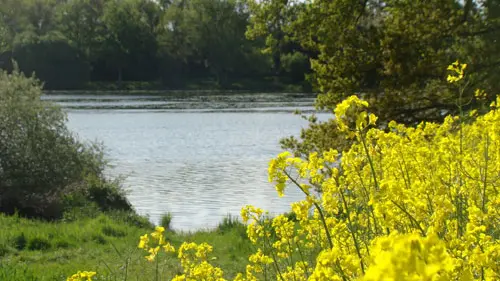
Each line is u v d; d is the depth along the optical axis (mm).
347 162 4020
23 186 19266
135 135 36219
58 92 76750
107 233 13891
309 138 14969
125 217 16469
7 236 12406
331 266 2625
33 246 12141
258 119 44938
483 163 4711
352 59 14711
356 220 4148
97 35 87000
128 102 61500
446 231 3463
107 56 85000
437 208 3158
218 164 26297
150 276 8406
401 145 4742
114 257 11086
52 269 10039
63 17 88750
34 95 20250
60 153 19750
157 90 83812
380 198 3168
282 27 16453
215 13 84062
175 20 89125
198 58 89438
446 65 13586
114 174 23922
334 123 14680
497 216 3680
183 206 18672
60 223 15844
